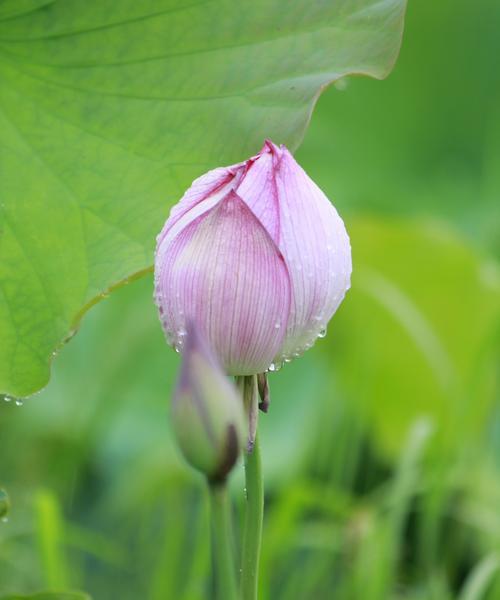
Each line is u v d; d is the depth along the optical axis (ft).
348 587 6.81
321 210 5.13
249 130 5.57
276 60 5.57
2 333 5.67
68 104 5.69
